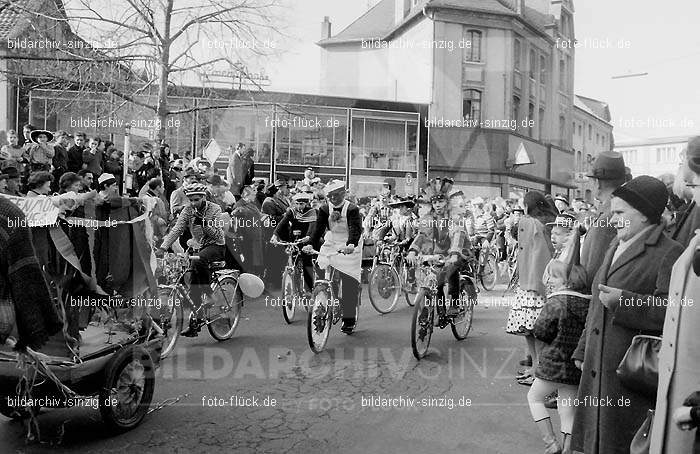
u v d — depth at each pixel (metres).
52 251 4.16
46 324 3.39
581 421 3.22
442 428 4.52
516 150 27.38
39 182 5.41
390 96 31.56
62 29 13.47
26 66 13.43
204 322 6.71
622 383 2.98
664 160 36.66
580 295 3.93
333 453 4.05
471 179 26.22
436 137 25.67
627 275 3.07
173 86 14.62
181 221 6.70
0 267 3.36
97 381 4.22
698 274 2.38
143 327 4.87
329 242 7.19
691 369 2.48
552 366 3.89
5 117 15.69
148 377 4.55
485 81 27.98
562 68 32.22
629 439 3.00
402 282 9.95
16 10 12.78
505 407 4.99
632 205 3.09
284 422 4.58
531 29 29.38
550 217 5.64
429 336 6.60
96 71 13.63
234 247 9.59
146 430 4.39
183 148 18.27
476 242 12.20
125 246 4.75
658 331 2.94
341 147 23.31
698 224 3.35
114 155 10.93
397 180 24.45
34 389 4.00
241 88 15.25
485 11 27.50
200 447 4.11
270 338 7.26
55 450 4.03
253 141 20.97
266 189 11.82
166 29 13.55
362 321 8.44
